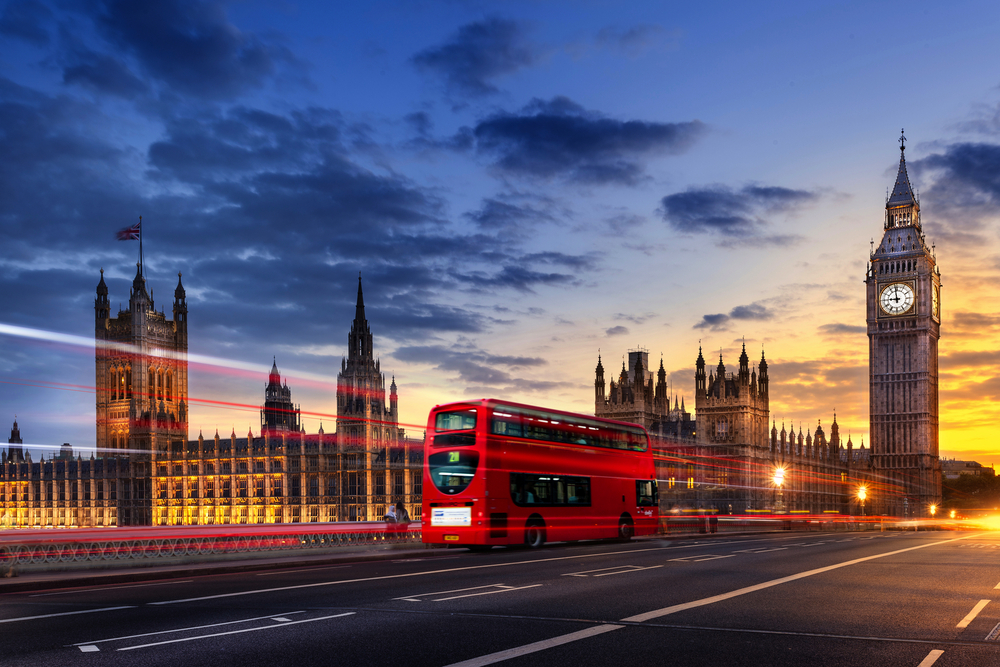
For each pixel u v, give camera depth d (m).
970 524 144.75
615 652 12.40
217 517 166.75
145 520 181.88
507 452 39.44
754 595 18.97
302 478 153.88
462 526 37.81
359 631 14.18
